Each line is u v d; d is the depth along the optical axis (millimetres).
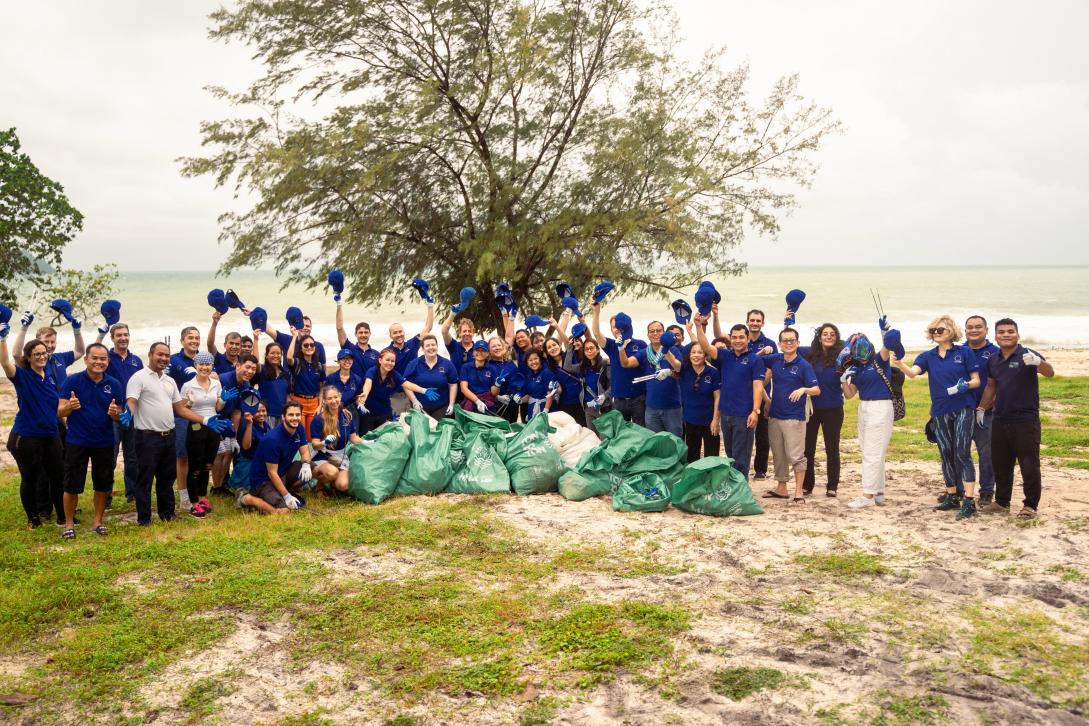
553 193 17453
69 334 34812
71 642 4848
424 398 9266
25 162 23312
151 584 5754
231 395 7832
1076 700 3984
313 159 15781
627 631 4848
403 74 17000
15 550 6496
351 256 16297
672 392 8539
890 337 7555
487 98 16094
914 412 14188
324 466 8055
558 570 5949
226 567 6047
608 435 8414
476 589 5574
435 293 18266
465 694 4230
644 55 16953
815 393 7637
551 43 16391
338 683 4363
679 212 15828
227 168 15773
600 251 16328
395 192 16922
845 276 138375
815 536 6598
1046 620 4859
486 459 8297
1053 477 8562
